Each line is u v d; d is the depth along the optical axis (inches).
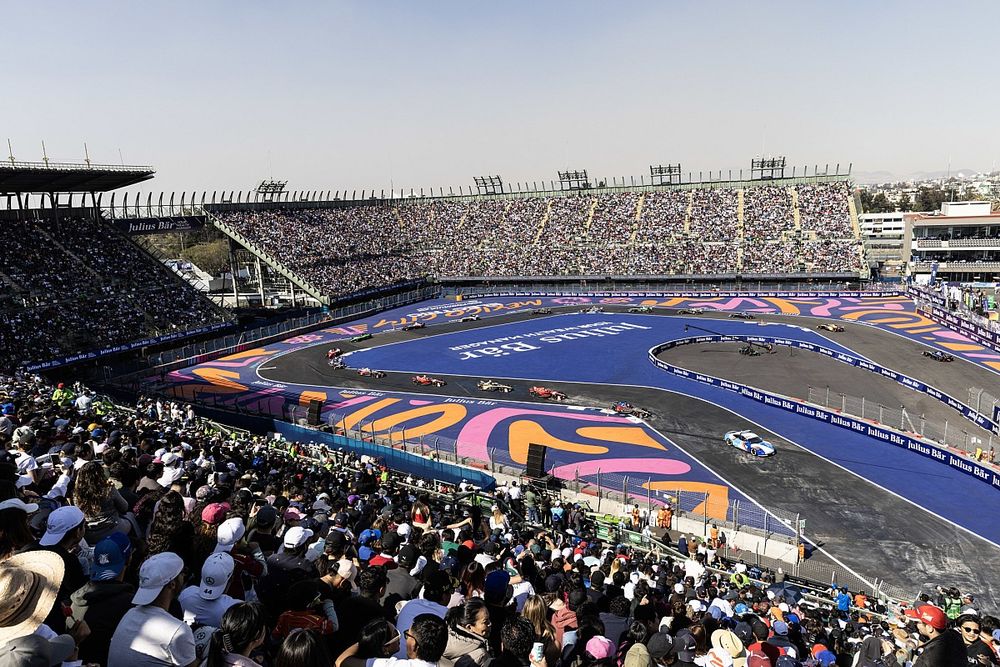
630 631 368.2
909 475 1460.4
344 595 347.6
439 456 1624.0
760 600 763.4
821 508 1312.7
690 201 4921.3
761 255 4239.7
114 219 3376.0
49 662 196.2
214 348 2908.5
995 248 3828.7
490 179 5551.2
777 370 2324.1
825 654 517.3
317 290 3959.2
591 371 2447.1
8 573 208.1
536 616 334.6
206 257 6087.6
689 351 2687.0
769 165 4815.5
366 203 5477.4
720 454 1611.7
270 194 4778.5
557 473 1520.7
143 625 244.1
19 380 1790.1
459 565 493.4
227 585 316.2
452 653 291.0
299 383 2394.2
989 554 1135.6
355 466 1331.2
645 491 1403.8
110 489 406.0
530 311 3843.5
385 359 2770.7
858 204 4488.2
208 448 997.8
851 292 3791.8
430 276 4798.2
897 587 1037.8
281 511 598.9
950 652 291.1
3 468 408.8
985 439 1589.6
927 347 2564.0
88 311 2797.7
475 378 2407.7
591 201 5231.3
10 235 2881.4
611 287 4419.3
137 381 2412.6
